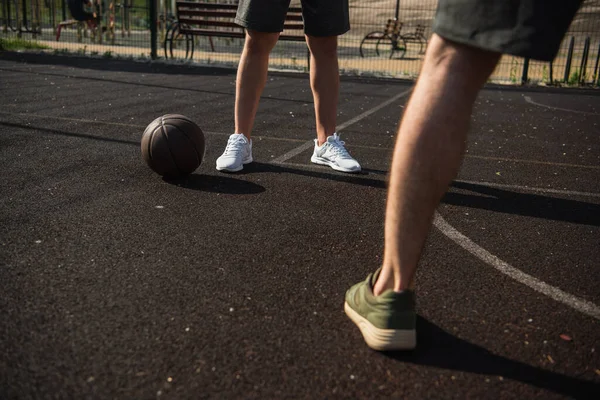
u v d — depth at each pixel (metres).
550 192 3.81
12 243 2.56
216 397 1.59
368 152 4.81
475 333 1.99
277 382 1.67
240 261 2.49
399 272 1.79
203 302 2.11
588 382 1.74
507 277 2.46
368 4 26.20
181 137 3.54
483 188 3.84
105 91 7.57
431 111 1.65
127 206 3.12
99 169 3.81
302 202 3.34
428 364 1.79
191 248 2.60
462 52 1.63
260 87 3.90
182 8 11.57
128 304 2.07
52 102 6.46
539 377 1.75
